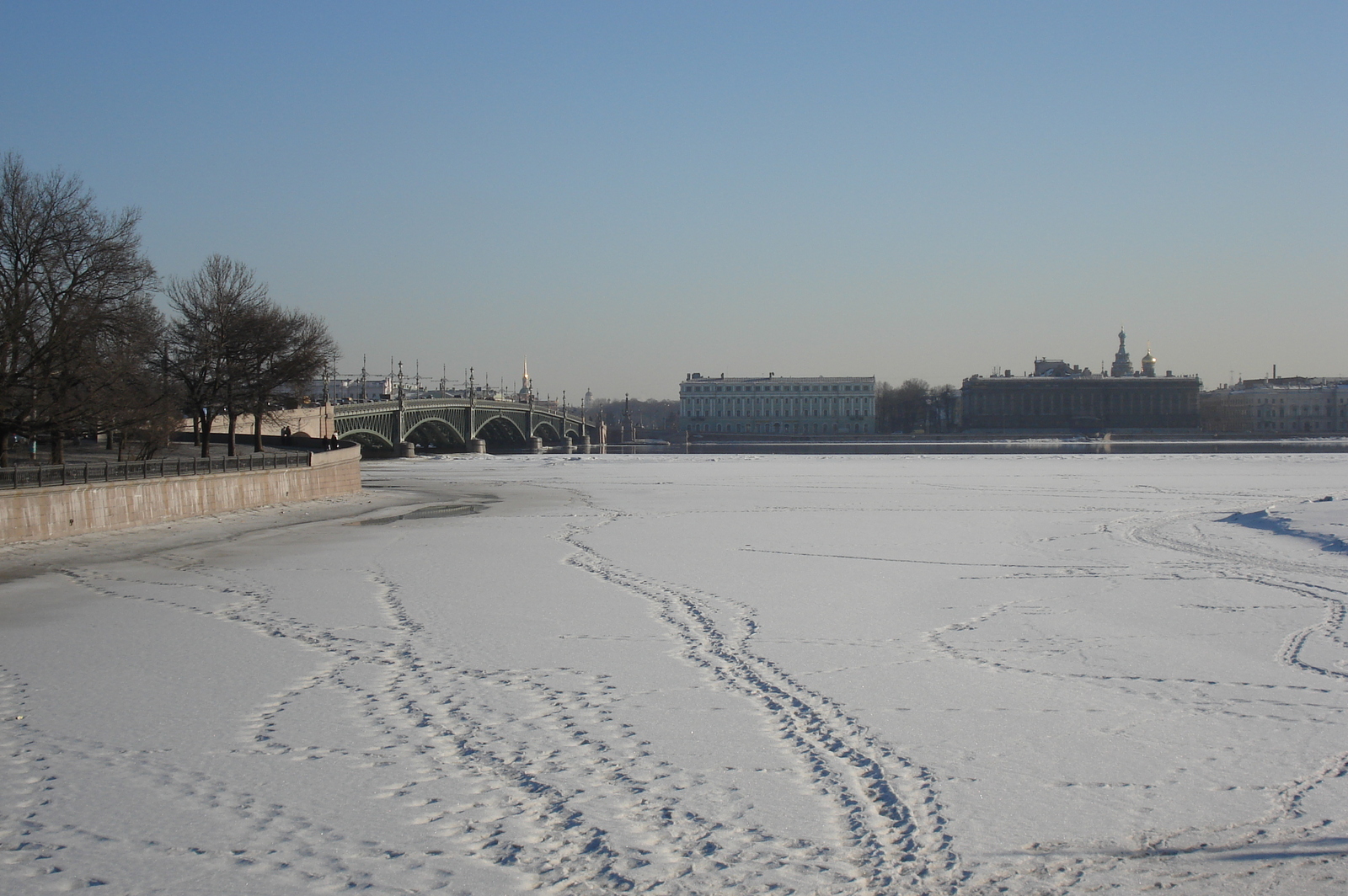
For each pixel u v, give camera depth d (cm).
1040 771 2327
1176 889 1802
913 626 3834
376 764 2398
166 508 7450
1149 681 3031
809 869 1888
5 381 6612
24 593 4588
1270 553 5662
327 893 1808
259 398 10438
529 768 2372
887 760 2408
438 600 4369
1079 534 6775
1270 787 2222
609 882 1847
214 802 2184
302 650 3469
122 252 7188
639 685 3028
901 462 18962
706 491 11325
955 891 1805
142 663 3297
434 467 16575
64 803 2178
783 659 3344
